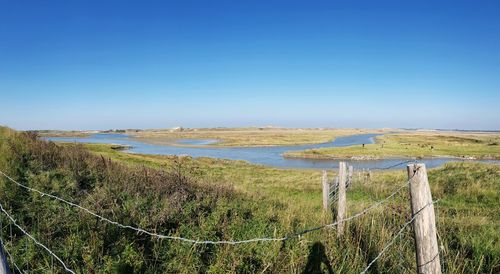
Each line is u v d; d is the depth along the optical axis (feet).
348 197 55.26
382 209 30.14
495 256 22.31
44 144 64.44
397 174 102.27
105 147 205.98
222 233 25.04
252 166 177.06
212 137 597.11
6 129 69.82
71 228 24.29
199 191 36.88
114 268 18.72
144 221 24.98
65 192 34.14
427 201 12.48
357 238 24.61
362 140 490.49
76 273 18.70
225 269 19.94
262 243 23.16
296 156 263.70
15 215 25.91
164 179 39.81
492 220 35.88
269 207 38.65
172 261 20.76
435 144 349.00
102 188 34.63
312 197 64.80
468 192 58.34
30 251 20.49
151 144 407.23
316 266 21.27
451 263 20.51
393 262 21.06
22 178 37.70
